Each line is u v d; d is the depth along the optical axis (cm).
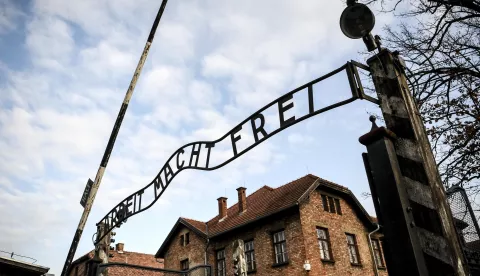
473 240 448
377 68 280
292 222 1647
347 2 299
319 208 1739
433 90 741
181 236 2327
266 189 2216
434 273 204
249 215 1928
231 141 392
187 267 2178
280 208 1661
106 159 546
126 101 557
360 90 275
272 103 345
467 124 793
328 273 1574
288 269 1580
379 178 234
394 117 257
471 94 777
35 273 575
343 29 296
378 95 273
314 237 1617
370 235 1964
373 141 246
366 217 1959
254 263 1775
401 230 213
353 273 1714
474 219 456
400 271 206
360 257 1811
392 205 222
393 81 267
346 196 1953
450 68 751
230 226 1970
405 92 271
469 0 695
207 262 2030
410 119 249
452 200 490
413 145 240
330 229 1731
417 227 218
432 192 221
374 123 256
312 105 305
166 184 504
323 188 1834
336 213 1836
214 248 2031
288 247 1617
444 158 786
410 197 229
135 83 566
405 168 238
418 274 197
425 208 221
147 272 2928
